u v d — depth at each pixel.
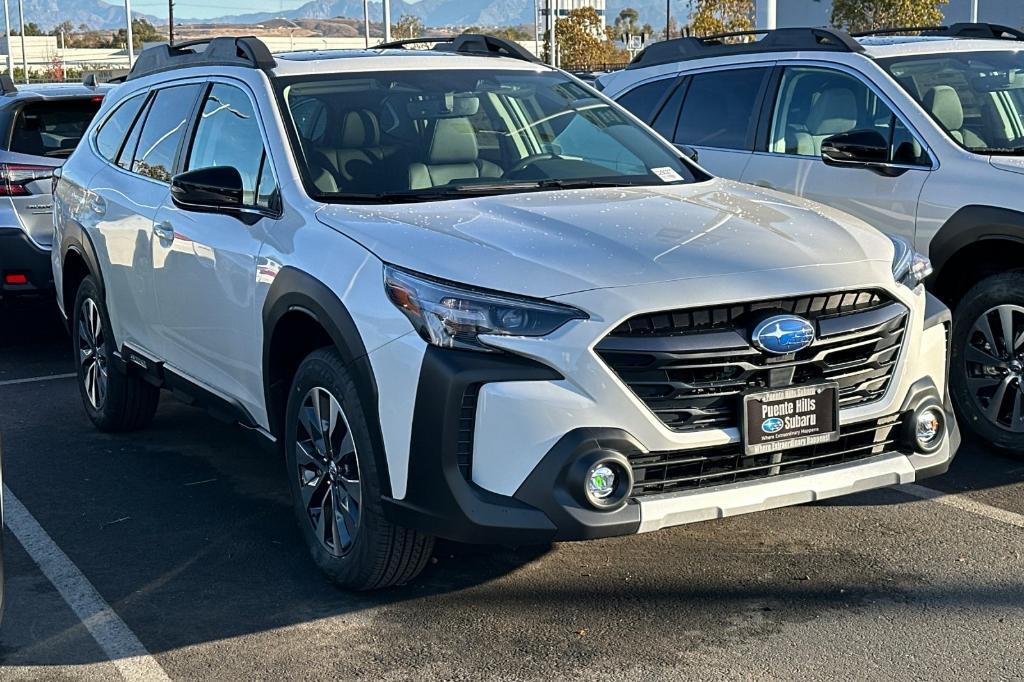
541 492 3.55
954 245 5.47
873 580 4.21
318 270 4.12
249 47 5.15
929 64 6.21
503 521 3.56
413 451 3.70
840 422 3.89
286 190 4.54
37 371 8.11
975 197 5.41
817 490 3.85
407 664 3.69
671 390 3.65
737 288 3.71
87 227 6.14
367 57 5.30
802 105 6.45
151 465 5.82
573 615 3.99
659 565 4.39
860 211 5.92
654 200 4.48
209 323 4.95
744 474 3.82
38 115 8.66
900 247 4.30
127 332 5.87
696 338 3.65
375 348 3.80
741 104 6.77
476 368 3.58
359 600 4.17
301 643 3.86
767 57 6.72
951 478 5.28
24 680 3.65
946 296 5.71
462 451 3.63
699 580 4.25
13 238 8.37
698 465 3.75
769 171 6.45
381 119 4.86
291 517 5.04
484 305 3.62
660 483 3.68
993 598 4.03
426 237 3.94
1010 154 5.59
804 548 4.52
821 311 3.86
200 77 5.50
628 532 3.60
